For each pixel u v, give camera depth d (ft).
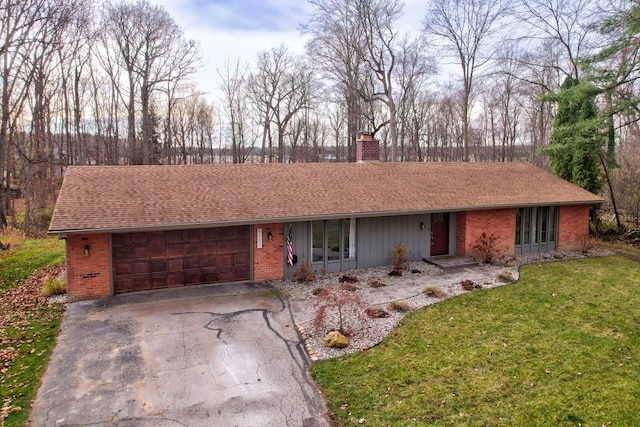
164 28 111.24
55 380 23.95
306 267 43.32
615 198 76.95
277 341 29.27
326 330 30.91
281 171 51.29
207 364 26.12
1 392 22.53
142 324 31.65
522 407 21.71
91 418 20.74
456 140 151.94
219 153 144.25
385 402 22.36
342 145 145.18
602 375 24.64
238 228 41.47
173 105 127.95
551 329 31.24
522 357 26.94
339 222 45.57
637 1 46.50
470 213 50.98
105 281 37.24
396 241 48.96
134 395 22.75
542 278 44.16
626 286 41.45
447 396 22.76
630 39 47.32
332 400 22.62
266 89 134.41
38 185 91.35
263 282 42.06
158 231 38.88
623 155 84.48
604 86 52.47
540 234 56.85
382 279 43.37
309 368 25.85
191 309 34.65
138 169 46.14
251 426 20.49
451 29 100.12
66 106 103.40
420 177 55.67
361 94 104.68
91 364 25.79
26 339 28.89
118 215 36.50
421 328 31.45
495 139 149.07
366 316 33.47
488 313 34.37
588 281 43.16
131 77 109.60
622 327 31.42
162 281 39.55
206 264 40.78
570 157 67.51
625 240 64.75
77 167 44.57
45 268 47.70
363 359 26.91
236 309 34.76
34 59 77.71
